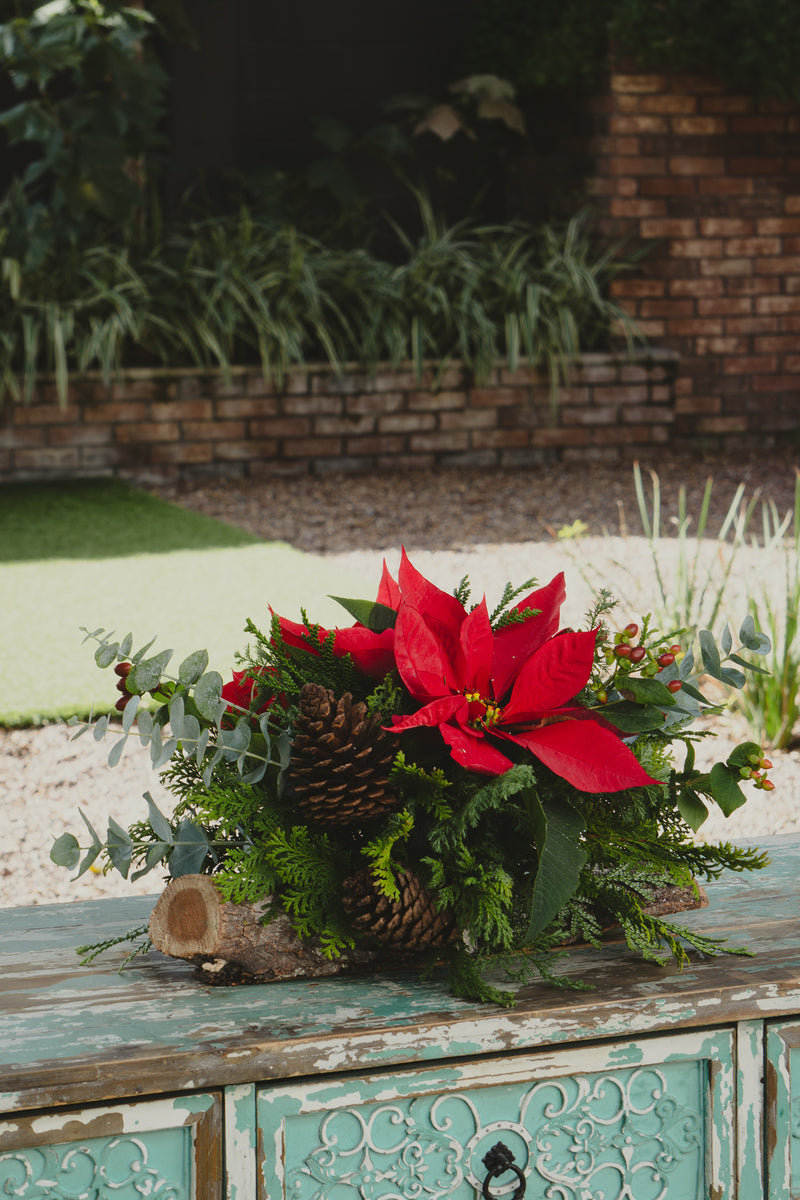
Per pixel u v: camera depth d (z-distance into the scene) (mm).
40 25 5996
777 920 1381
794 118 7270
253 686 1269
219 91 7586
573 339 6887
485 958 1184
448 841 1136
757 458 7215
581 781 1131
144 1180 1088
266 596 4234
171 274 6500
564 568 4703
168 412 6457
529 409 6941
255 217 7383
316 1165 1125
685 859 1257
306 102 8000
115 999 1189
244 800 1184
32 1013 1159
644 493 6254
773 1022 1229
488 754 1140
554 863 1127
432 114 7379
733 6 6742
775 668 3156
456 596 1295
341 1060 1100
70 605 4109
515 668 1245
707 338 7414
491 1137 1167
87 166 6039
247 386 6551
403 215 8125
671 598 3963
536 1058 1162
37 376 6258
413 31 8055
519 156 7719
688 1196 1227
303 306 6734
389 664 1238
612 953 1295
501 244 7555
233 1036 1097
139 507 5730
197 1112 1086
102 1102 1066
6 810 2748
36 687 3352
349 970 1229
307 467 6699
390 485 6422
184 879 1190
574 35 6938
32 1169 1065
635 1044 1189
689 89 7125
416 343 6691
